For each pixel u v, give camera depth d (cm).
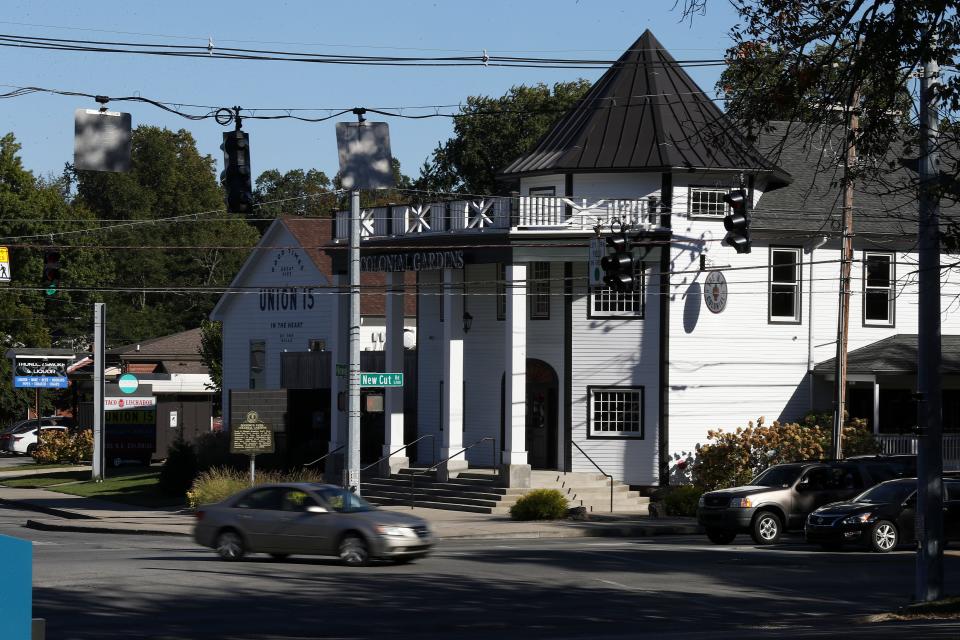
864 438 3859
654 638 1541
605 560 2519
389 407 4128
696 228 3916
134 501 4275
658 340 3894
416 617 1755
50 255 3522
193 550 2759
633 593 2047
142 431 5844
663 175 3900
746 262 3975
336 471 4191
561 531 3244
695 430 3909
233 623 1669
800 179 4172
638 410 3906
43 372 6838
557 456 3962
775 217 3997
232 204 2222
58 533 3466
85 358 8212
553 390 4016
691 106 4031
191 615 1733
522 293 3753
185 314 10200
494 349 4134
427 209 4075
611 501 3734
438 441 4353
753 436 3797
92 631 1586
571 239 3766
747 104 1709
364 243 4175
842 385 3544
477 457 4153
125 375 5778
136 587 2005
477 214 3894
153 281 10250
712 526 3000
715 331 3941
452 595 1980
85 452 6331
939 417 1958
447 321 3956
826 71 1711
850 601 1997
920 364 1966
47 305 8569
